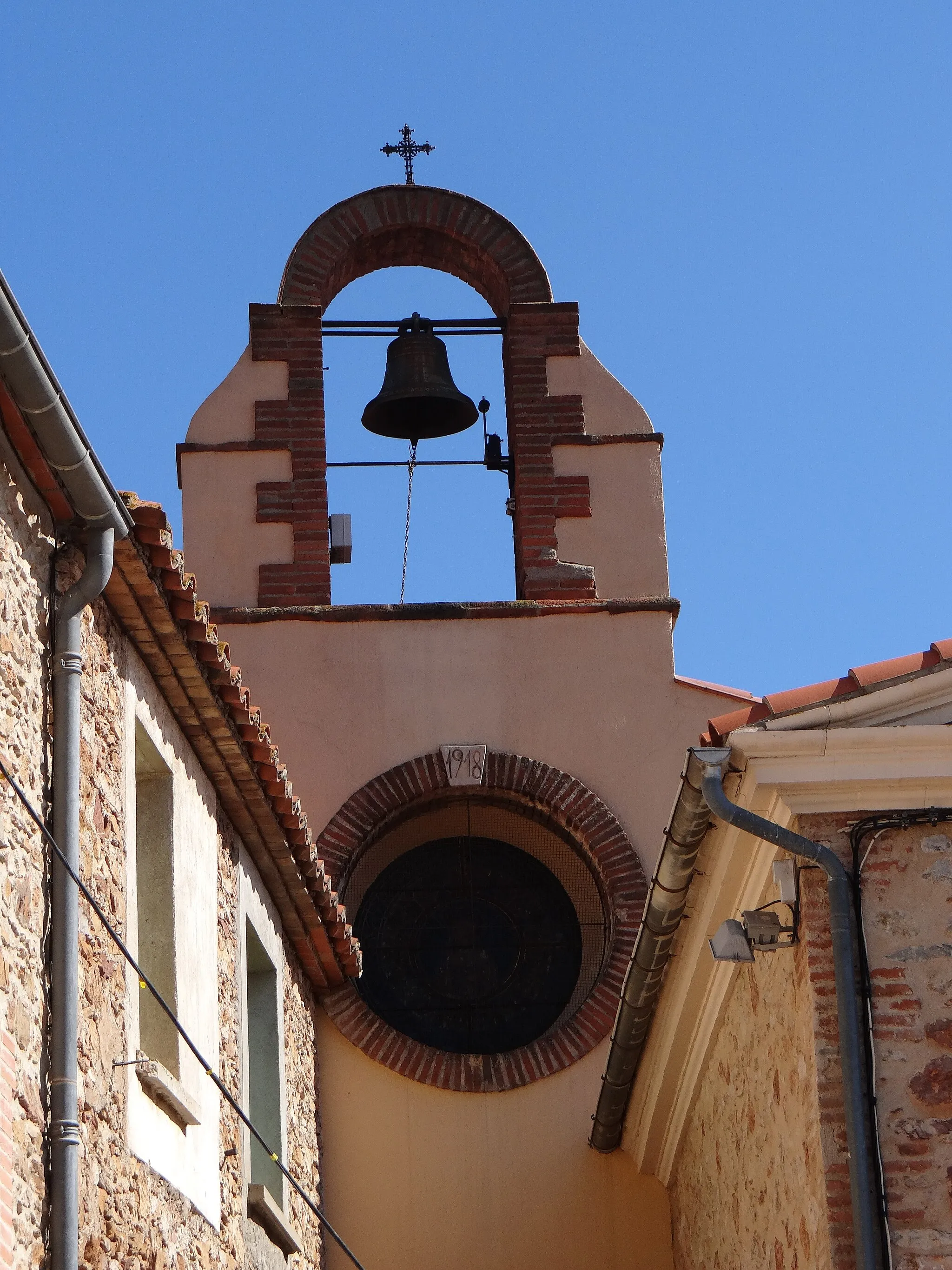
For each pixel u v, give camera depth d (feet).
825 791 28.30
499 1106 43.52
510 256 51.03
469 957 46.73
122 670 28.48
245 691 31.86
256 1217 34.04
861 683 28.60
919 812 28.19
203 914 32.48
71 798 24.58
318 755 46.29
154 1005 29.58
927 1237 26.22
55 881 24.06
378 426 50.24
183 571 28.40
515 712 46.91
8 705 23.53
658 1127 40.83
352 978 43.96
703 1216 38.34
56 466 24.62
